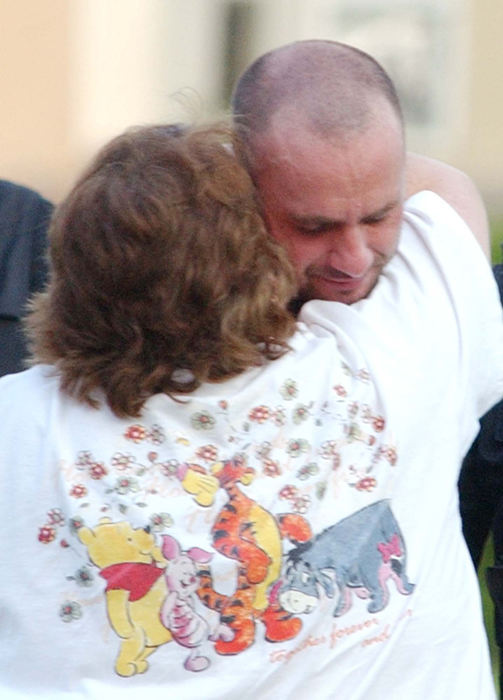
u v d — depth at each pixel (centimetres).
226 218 628
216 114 759
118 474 620
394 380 664
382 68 688
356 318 679
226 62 3906
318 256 679
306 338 669
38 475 623
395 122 667
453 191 800
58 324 641
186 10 3834
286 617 620
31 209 1024
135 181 624
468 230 743
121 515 615
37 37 3725
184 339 625
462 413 694
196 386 631
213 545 616
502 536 922
